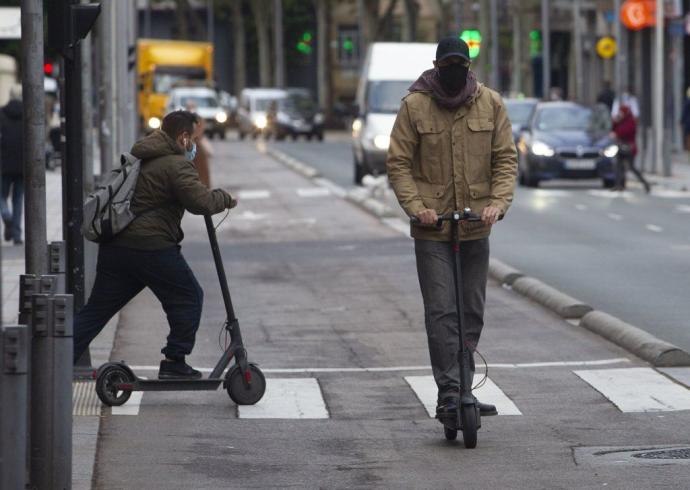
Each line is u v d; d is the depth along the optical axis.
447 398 17.77
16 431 12.22
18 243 43.50
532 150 71.62
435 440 18.17
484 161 17.83
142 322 29.17
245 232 50.41
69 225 22.44
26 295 15.85
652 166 81.44
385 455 17.33
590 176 70.75
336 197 67.00
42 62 19.11
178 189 19.83
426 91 17.78
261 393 20.45
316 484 15.86
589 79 150.25
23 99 19.12
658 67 81.31
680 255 41.03
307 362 24.59
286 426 19.09
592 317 27.61
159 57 149.62
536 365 23.80
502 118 17.88
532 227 50.41
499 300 32.12
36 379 13.95
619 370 23.08
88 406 20.06
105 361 24.28
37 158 19.08
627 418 19.34
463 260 18.03
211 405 20.42
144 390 20.09
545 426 18.92
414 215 17.44
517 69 141.12
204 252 43.66
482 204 17.86
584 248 43.22
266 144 138.50
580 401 20.61
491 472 16.33
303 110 150.88
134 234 19.98
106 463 16.81
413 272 37.78
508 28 166.88
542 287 32.00
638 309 30.27
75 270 22.44
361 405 20.62
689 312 29.73
